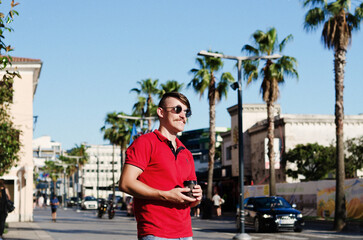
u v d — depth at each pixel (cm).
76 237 1998
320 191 3170
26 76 3778
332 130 4822
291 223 2170
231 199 5475
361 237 1939
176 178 353
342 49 2445
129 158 346
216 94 4150
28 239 1877
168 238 342
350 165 4291
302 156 4391
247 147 5694
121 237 2005
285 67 3556
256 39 3659
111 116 6475
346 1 2389
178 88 5141
